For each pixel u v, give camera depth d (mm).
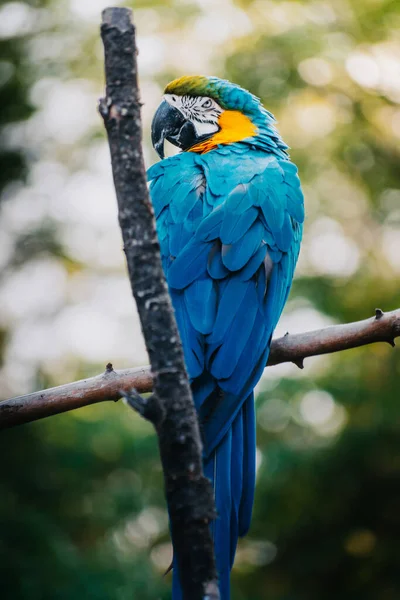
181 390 3428
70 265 12555
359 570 10758
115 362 11945
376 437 10562
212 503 3410
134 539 11445
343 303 11227
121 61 3449
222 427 4445
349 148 11844
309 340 5004
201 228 5133
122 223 3482
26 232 12477
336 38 11688
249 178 5523
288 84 11656
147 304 3455
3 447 11008
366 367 11094
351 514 11000
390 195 12023
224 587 4137
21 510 10125
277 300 5207
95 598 9391
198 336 4730
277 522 11219
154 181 5871
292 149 11641
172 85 7070
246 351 4758
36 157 12391
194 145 6695
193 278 4941
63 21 12352
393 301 11273
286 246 5406
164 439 3408
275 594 11102
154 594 9922
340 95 11930
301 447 11000
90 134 12156
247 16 11719
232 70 11664
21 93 12211
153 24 11773
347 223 11977
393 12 11586
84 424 11047
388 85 11773
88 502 11148
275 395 11008
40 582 9320
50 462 11047
